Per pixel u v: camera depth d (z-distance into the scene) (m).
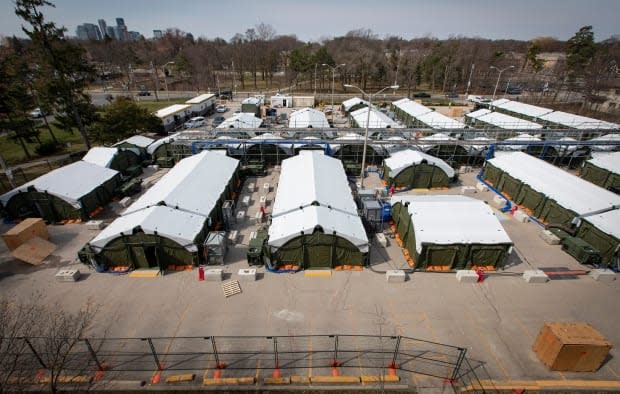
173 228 22.45
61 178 29.83
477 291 20.88
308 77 114.25
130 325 18.16
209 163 33.22
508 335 17.70
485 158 40.84
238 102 88.06
